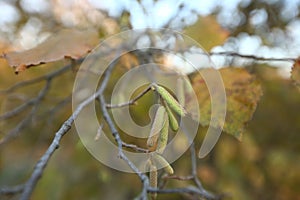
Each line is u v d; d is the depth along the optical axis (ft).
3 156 2.65
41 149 2.44
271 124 2.63
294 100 2.50
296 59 1.55
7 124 2.11
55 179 2.40
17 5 1.77
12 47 1.77
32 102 1.78
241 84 1.56
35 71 2.02
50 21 1.77
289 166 2.62
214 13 1.82
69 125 1.09
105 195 2.41
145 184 1.11
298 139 2.68
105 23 1.69
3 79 1.99
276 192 2.60
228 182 2.34
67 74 2.00
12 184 2.56
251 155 2.38
